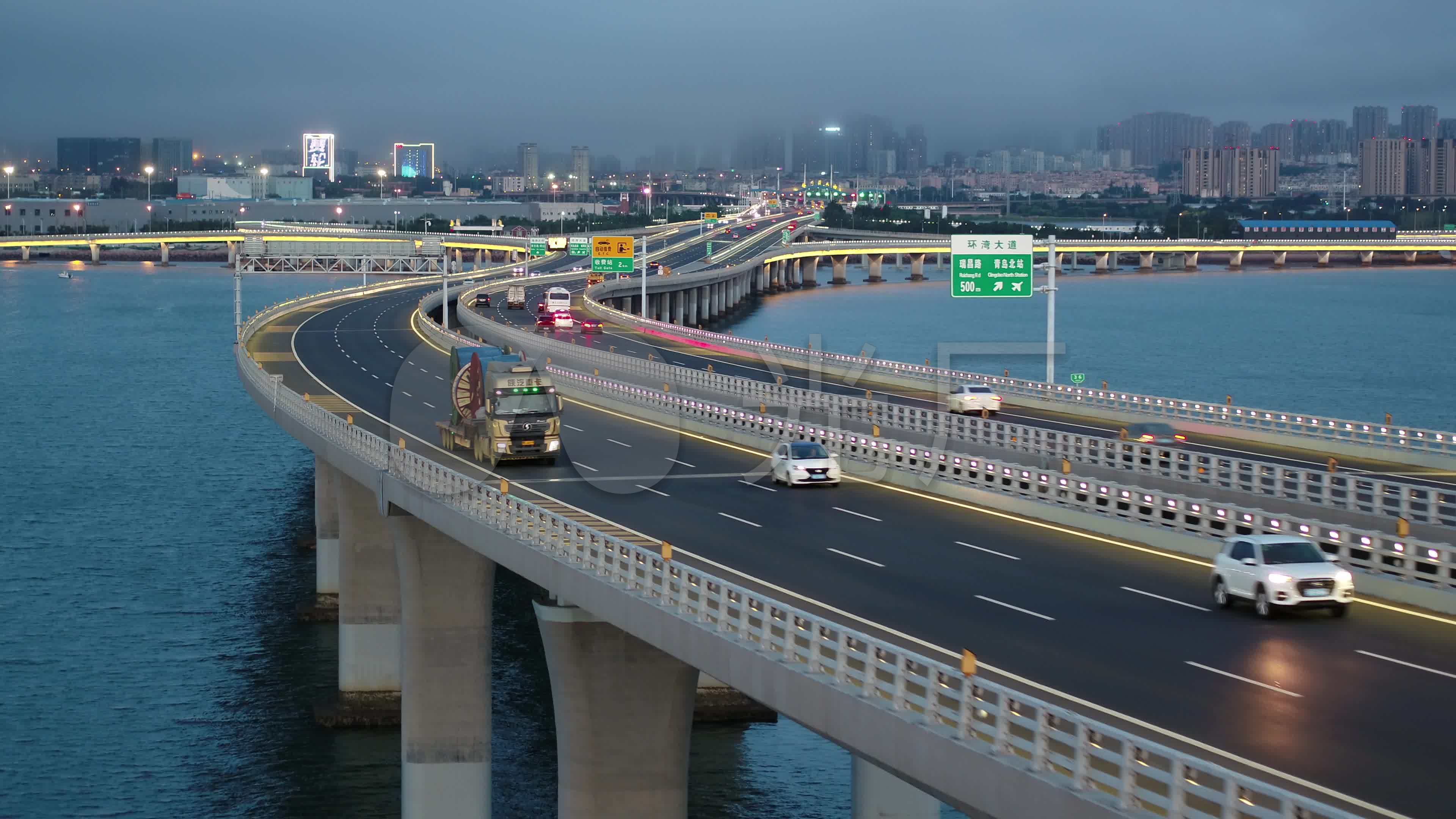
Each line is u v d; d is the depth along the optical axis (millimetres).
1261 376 167375
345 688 59188
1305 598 30344
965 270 82938
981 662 27141
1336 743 22094
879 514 44812
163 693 60562
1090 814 18672
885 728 22672
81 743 55281
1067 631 29578
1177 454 53625
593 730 36562
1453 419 134500
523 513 37406
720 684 57625
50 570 79062
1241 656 27531
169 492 100812
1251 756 21516
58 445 119812
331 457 58469
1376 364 181250
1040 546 39438
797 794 50188
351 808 50469
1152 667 26688
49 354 189125
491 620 49094
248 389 82375
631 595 30906
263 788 51875
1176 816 17922
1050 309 83500
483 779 48812
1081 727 19266
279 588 76062
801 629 25562
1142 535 39844
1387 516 44000
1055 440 63500
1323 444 66188
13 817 48938
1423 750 21703
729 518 43938
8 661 64062
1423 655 27594
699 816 48375
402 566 48969
